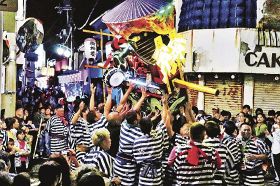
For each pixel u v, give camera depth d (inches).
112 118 418.0
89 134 435.8
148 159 370.3
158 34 582.9
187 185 321.1
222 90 836.6
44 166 215.6
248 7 818.2
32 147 600.4
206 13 839.7
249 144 395.9
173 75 520.7
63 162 228.1
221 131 413.1
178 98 497.4
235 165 380.8
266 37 814.5
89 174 193.6
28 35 671.1
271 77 828.0
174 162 326.3
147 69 532.1
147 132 369.4
